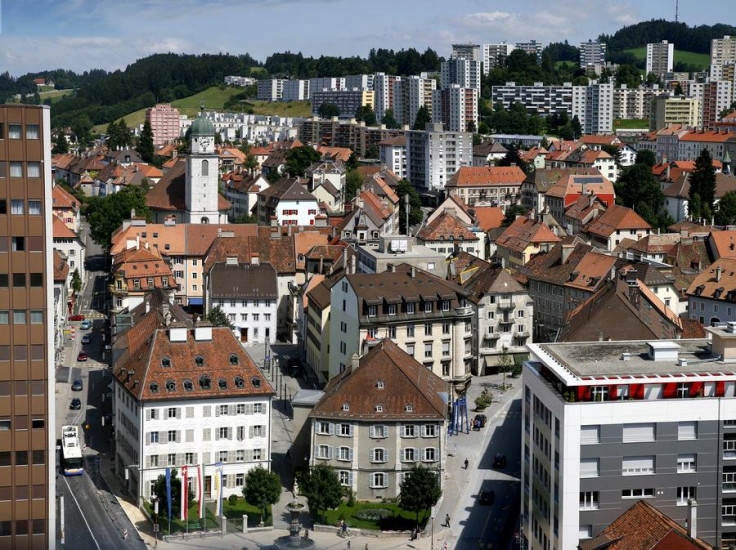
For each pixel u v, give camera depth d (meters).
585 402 127.19
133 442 172.50
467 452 191.00
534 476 141.12
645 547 113.25
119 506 169.38
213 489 171.75
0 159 113.38
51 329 116.31
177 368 172.50
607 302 196.00
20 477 116.81
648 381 128.38
